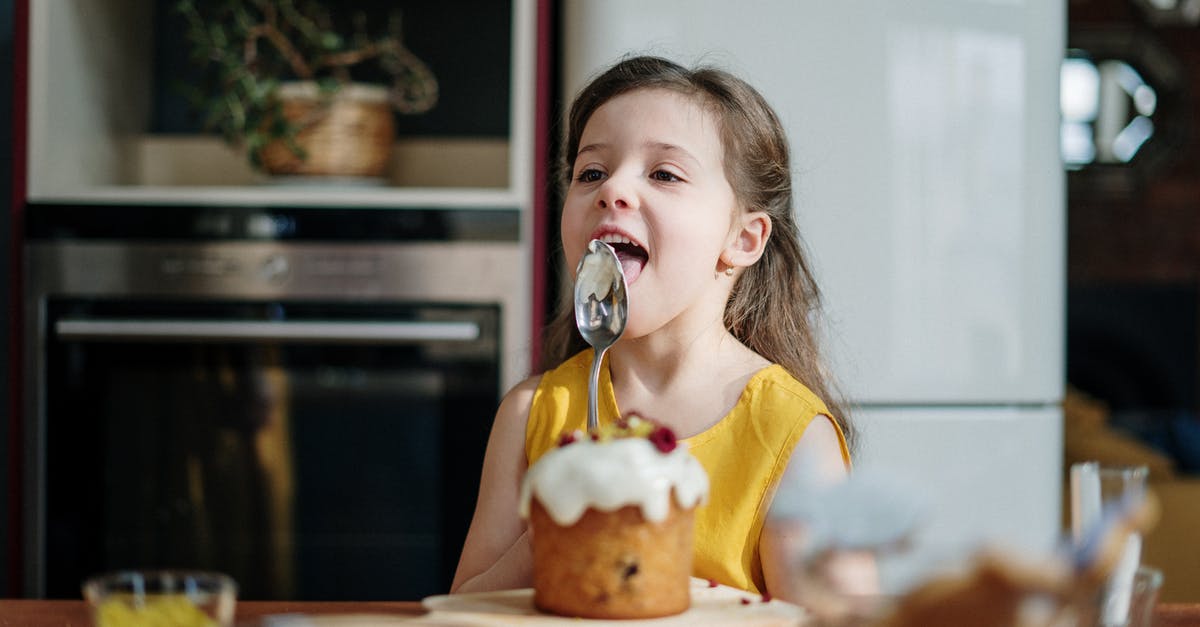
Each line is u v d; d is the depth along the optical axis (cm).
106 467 199
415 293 199
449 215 199
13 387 199
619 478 70
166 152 246
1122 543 53
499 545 112
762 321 124
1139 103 520
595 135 107
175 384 198
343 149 214
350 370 199
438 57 251
